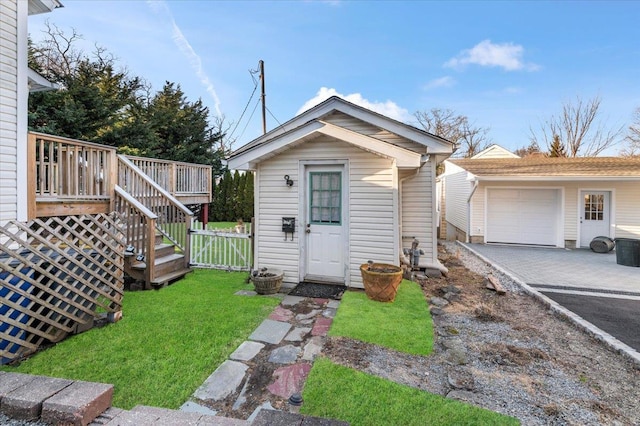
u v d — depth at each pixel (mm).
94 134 14453
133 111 17891
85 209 5105
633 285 5805
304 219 5605
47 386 2059
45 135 4590
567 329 3848
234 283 5570
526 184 10703
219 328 3592
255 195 5863
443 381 2637
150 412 1962
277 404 2285
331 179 5535
